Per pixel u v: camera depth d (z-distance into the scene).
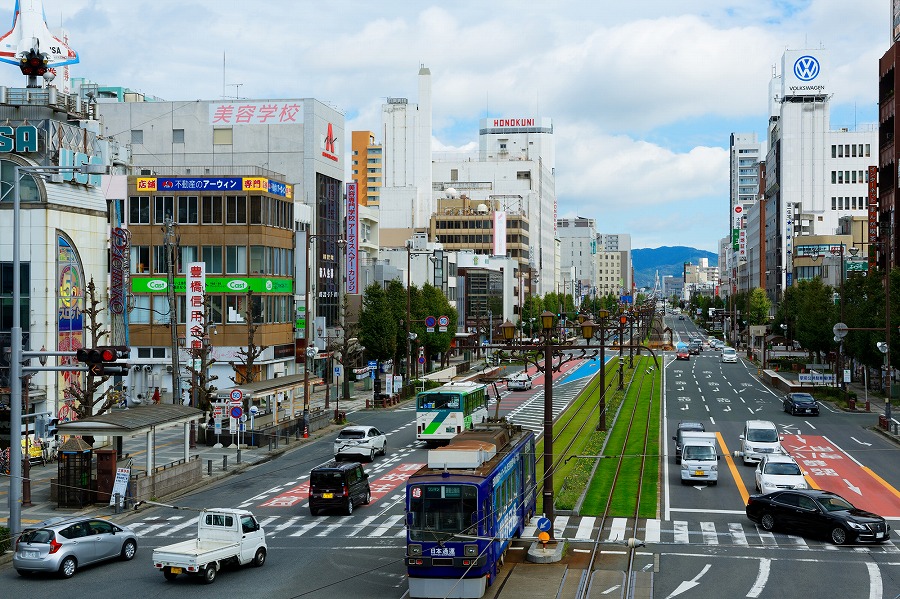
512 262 179.25
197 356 59.19
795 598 23.61
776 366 113.12
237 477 45.03
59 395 49.81
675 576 25.84
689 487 40.53
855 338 76.56
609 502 36.53
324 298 95.00
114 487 36.84
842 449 51.97
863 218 153.12
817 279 118.56
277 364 80.00
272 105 94.19
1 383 48.00
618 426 59.97
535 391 87.00
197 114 95.50
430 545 23.56
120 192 61.44
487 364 113.56
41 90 52.12
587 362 124.88
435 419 53.12
